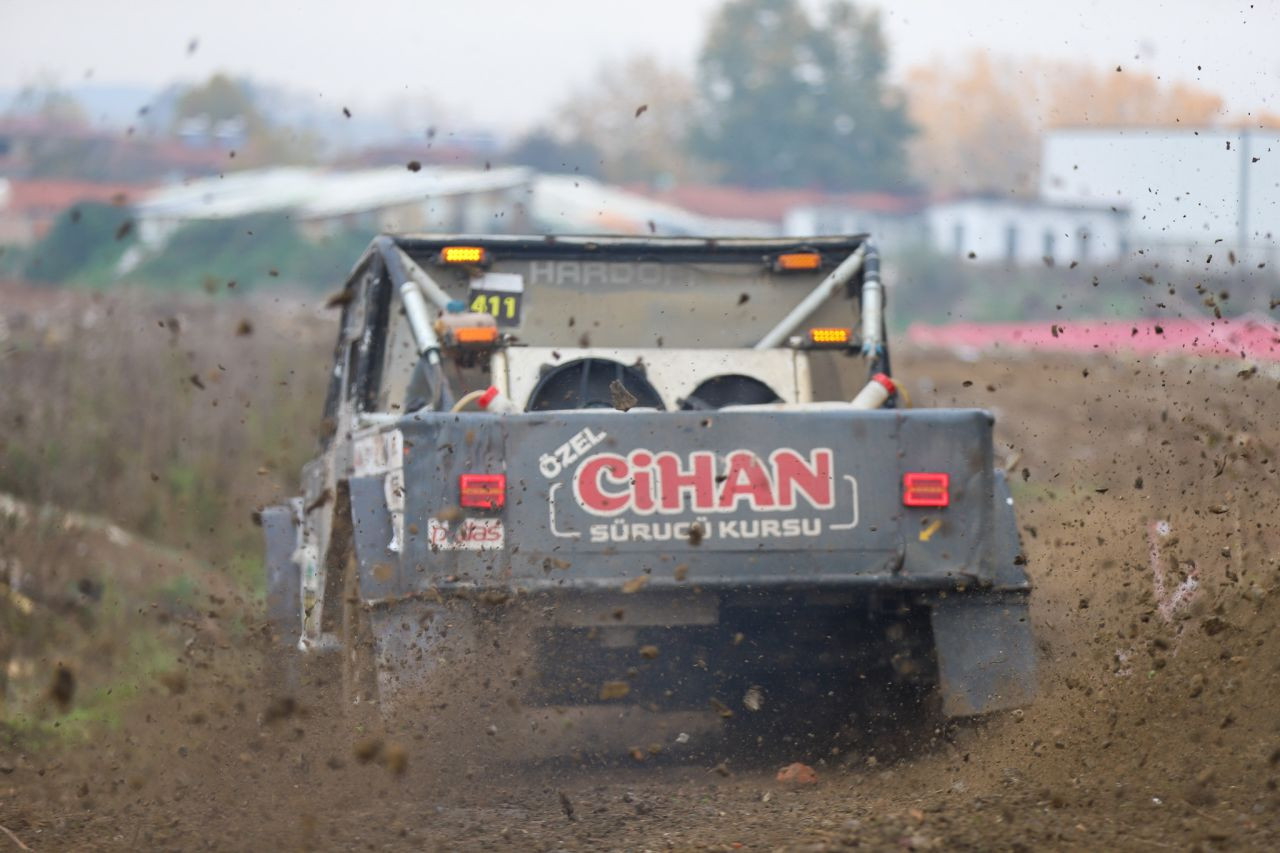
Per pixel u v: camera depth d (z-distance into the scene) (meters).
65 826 19.06
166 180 154.25
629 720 23.48
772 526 19.67
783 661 21.45
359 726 20.69
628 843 16.89
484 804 19.25
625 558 19.56
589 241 26.31
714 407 25.25
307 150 173.38
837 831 16.62
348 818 18.52
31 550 34.66
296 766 20.97
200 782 21.08
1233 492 25.08
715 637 21.42
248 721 23.73
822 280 26.78
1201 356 28.91
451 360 24.47
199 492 43.91
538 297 26.28
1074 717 19.47
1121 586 25.06
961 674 19.86
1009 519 20.48
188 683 26.28
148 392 45.38
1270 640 19.47
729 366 25.44
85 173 135.25
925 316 162.38
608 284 26.45
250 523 42.34
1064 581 26.58
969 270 167.62
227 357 53.81
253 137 170.62
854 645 21.42
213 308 76.31
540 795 19.77
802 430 19.77
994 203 173.62
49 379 44.53
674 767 21.52
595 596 19.70
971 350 131.62
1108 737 18.75
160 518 41.94
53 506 37.19
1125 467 37.88
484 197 147.88
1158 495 28.23
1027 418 73.88
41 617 32.75
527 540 19.53
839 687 22.00
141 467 42.75
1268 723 17.91
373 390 26.19
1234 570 22.83
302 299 112.75
